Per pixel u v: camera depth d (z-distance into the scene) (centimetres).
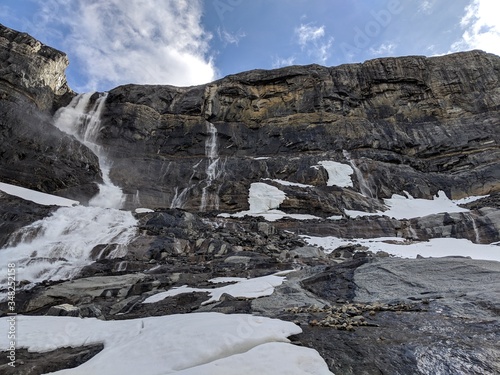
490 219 1967
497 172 2762
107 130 3216
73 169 2470
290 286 980
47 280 1265
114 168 2828
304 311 741
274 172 2942
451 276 871
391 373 424
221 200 2545
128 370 435
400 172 2945
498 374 406
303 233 2116
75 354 563
